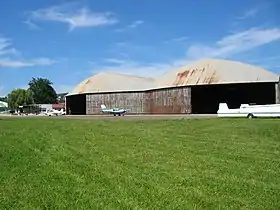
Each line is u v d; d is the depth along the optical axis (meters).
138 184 8.91
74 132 21.19
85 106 98.19
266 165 11.24
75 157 12.64
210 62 87.06
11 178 9.62
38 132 21.30
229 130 22.00
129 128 24.08
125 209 7.07
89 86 98.62
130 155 13.00
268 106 36.97
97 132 21.14
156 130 22.44
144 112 88.12
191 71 86.06
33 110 134.25
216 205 7.34
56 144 15.95
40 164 11.41
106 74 103.00
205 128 23.59
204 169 10.65
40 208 7.23
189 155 12.98
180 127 24.61
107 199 7.69
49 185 8.88
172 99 81.62
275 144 15.84
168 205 7.31
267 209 7.14
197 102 80.25
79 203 7.46
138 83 95.56
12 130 22.91
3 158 12.46
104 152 13.68
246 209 7.12
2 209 7.20
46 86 172.38
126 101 90.38
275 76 80.50
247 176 9.79
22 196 8.00
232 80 80.19
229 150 14.16
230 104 80.81
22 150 14.23
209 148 14.66
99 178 9.52
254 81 79.06
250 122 26.80
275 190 8.41
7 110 150.00
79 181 9.23
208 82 80.56
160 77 94.56
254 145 15.52
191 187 8.66
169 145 15.53
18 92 153.88
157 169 10.61
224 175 9.88
